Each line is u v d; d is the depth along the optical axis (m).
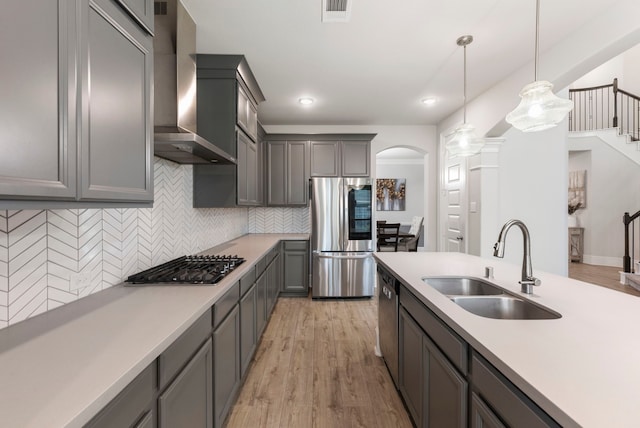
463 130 2.54
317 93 3.63
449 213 4.60
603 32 2.17
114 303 1.39
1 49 0.72
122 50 1.17
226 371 1.75
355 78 3.22
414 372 1.74
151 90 1.37
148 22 1.33
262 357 2.70
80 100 0.94
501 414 0.90
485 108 3.60
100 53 1.04
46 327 1.12
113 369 0.83
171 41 1.98
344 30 2.35
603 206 6.63
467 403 1.13
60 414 0.64
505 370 0.83
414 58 2.79
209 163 2.62
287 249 4.45
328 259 4.36
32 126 0.79
